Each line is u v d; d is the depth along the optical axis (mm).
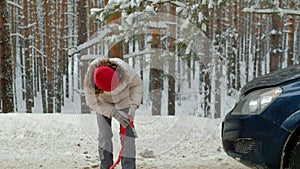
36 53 18344
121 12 7484
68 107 17234
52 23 17719
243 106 4430
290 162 4066
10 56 13148
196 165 5637
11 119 7953
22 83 18797
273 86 4250
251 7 7562
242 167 5520
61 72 17625
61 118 7980
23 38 17672
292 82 4180
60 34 17797
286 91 4117
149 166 5586
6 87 13102
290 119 4004
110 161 4762
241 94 4746
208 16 8133
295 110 4016
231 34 16250
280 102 4086
